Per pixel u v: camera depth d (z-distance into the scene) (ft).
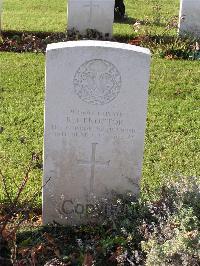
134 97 7.45
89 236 7.70
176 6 22.93
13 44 16.10
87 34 17.29
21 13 20.85
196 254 6.46
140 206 7.57
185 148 10.07
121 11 20.03
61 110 7.41
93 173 7.83
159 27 18.31
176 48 15.69
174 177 8.89
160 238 6.83
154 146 10.11
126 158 7.78
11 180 8.70
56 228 7.88
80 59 7.21
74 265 7.11
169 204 7.47
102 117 7.52
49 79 7.25
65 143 7.60
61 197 7.88
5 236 7.18
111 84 7.38
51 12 21.36
